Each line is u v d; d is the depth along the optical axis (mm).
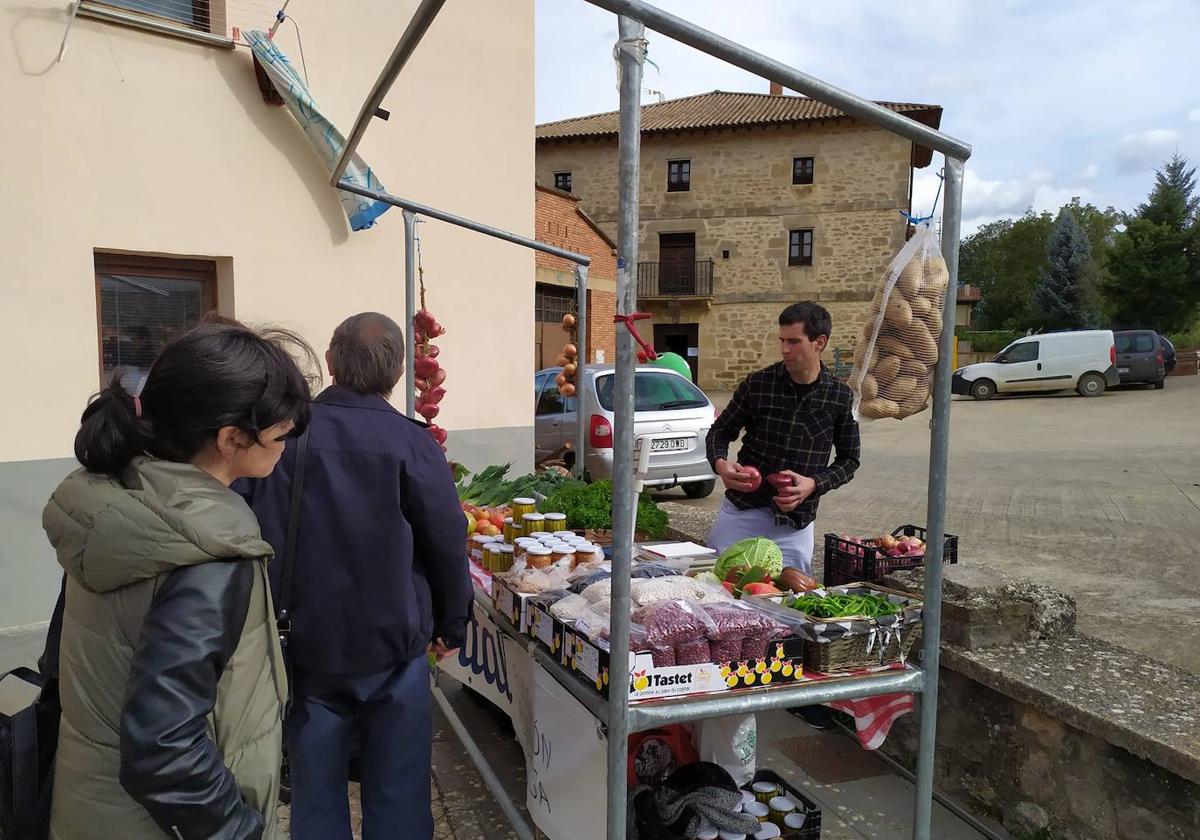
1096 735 2430
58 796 1307
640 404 8766
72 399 4855
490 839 2955
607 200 25609
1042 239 61406
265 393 1359
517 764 3482
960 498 9055
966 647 2961
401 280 6234
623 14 1566
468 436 6715
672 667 1987
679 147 25594
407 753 2264
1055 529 7387
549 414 9242
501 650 3133
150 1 5090
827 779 3277
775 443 3521
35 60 4625
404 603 2186
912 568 3662
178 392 1307
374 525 2131
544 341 15922
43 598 4809
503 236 4457
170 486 1269
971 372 22172
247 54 5398
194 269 5523
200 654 1207
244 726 1342
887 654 2242
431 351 4430
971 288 42031
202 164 5281
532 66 6824
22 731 1396
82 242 4852
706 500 9539
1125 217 40750
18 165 4609
